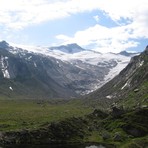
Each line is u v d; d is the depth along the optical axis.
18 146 162.25
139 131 194.62
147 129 197.50
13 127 193.75
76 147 166.25
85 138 191.88
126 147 157.75
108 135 193.00
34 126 196.75
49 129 190.12
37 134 182.38
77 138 189.88
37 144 172.25
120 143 181.38
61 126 195.75
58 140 182.75
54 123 196.00
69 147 165.75
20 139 174.62
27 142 174.12
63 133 190.25
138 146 158.50
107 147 169.00
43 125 199.12
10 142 170.00
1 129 186.62
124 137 190.38
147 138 174.12
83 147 166.88
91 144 178.25
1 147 157.25
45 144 172.75
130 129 197.50
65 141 182.38
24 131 180.88
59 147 164.62
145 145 160.12
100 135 199.62
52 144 173.62
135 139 173.50
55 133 188.25
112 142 184.25
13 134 176.38
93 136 197.12
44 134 183.75
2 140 169.50
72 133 194.12
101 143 182.50
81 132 199.50
